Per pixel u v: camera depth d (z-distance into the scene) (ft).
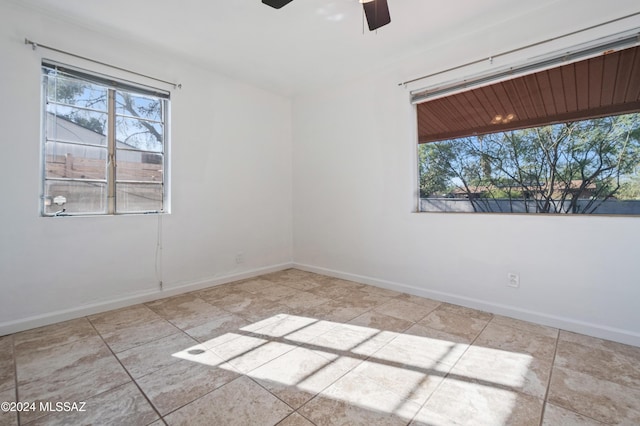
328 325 7.43
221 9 7.38
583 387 4.91
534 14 7.43
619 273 6.52
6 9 7.03
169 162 9.83
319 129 12.71
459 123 9.13
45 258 7.52
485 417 4.24
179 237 10.04
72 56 7.91
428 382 5.07
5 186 7.04
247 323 7.57
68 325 7.45
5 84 7.03
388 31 8.36
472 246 8.59
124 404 4.50
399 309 8.53
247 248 12.14
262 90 12.63
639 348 6.20
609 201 6.89
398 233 10.22
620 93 6.66
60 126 7.92
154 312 8.34
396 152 10.22
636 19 6.20
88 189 8.39
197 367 5.53
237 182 11.77
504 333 6.95
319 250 12.83
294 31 8.37
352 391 4.83
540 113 7.73
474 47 8.43
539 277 7.51
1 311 6.93
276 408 4.42
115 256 8.66
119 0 7.02
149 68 9.35
